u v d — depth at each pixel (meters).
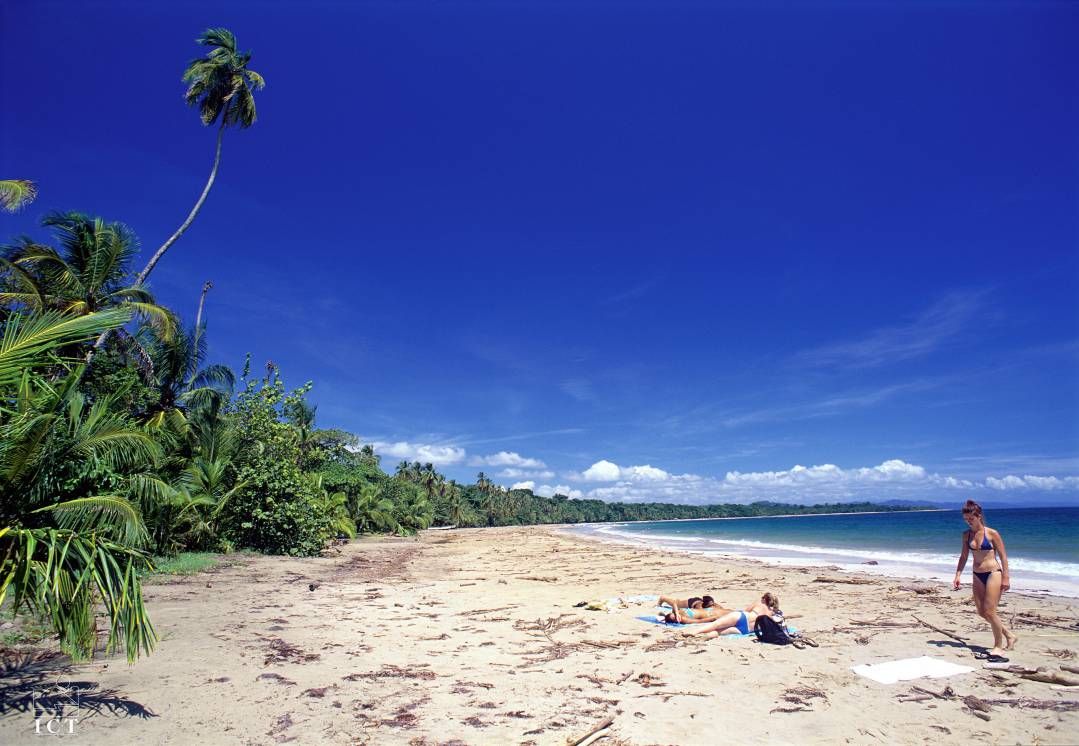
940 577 17.48
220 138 23.77
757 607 9.29
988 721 5.31
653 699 6.09
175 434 20.97
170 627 9.16
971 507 7.71
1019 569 19.66
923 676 6.70
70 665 6.63
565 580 17.75
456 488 119.19
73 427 8.05
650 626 9.99
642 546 40.09
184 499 18.67
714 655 7.89
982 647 8.04
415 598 13.61
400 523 58.31
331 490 42.31
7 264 16.89
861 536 49.50
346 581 16.88
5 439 5.57
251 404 25.84
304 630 9.49
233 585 14.49
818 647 8.24
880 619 10.32
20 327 5.31
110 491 8.40
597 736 5.05
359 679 6.76
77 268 19.28
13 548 4.96
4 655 6.80
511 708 5.82
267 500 23.03
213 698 5.86
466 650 8.33
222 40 23.61
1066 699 5.84
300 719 5.41
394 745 4.89
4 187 14.38
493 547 39.47
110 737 4.78
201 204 22.84
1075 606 11.79
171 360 23.11
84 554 4.96
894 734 5.07
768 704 5.89
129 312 5.74
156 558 17.09
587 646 8.56
